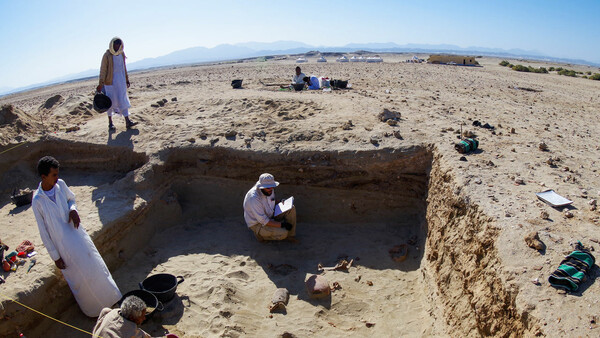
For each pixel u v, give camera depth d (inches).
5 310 170.4
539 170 233.6
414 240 268.5
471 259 179.2
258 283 236.1
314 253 266.7
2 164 307.9
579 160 257.4
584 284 131.4
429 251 233.8
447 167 240.5
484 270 162.7
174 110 413.4
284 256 263.3
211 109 410.6
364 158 285.7
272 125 344.5
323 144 300.8
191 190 314.2
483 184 210.1
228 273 240.4
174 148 312.3
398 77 758.5
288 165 297.7
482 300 155.6
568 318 119.9
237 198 308.7
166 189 302.2
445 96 506.6
